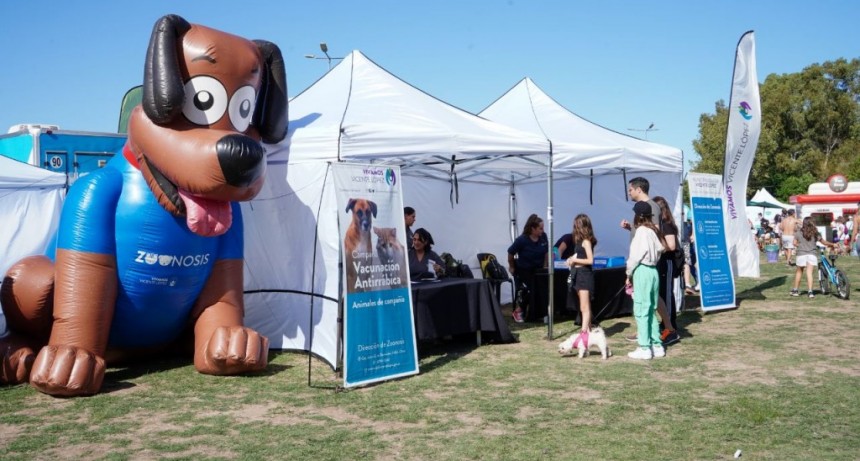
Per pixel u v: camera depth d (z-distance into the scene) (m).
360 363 6.84
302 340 8.26
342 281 7.39
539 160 9.65
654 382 6.91
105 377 7.38
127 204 6.93
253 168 6.51
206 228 6.92
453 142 8.06
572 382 6.96
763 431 5.34
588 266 8.69
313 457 4.86
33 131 9.87
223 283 7.66
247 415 5.92
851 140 56.22
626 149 10.38
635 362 7.86
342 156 7.68
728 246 13.08
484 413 5.91
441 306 8.23
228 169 6.38
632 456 4.81
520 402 6.23
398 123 8.08
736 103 13.02
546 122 11.14
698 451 4.91
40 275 7.11
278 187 8.27
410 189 11.40
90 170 10.38
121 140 10.73
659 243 8.05
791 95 56.34
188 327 7.95
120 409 6.10
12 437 5.36
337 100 8.84
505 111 11.77
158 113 6.50
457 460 4.78
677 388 6.66
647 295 7.94
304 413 5.97
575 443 5.10
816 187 33.06
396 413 5.94
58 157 10.06
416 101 8.98
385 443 5.14
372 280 7.05
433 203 11.74
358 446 5.08
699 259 11.38
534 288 10.80
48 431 5.50
